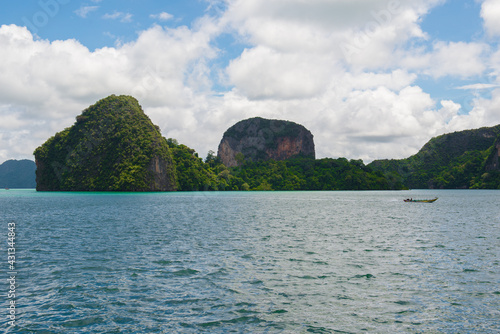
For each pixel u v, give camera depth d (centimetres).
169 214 6272
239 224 4631
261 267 2214
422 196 16138
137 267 2212
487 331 1326
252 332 1309
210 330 1323
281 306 1556
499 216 5891
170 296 1678
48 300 1623
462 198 13500
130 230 3994
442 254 2620
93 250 2767
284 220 5172
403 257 2509
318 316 1453
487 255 2581
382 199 13088
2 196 15550
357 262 2355
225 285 1844
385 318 1437
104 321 1398
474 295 1697
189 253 2648
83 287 1808
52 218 5491
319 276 2011
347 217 5719
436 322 1401
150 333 1299
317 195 17712
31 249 2811
